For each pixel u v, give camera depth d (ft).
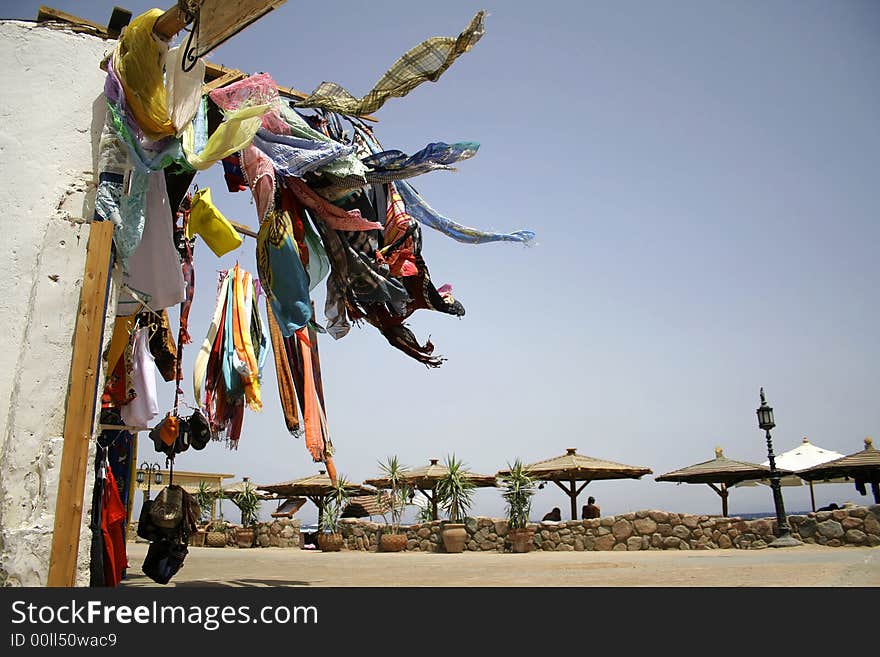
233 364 22.76
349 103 20.45
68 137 15.72
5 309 14.53
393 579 26.18
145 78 15.17
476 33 17.99
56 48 16.17
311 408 24.20
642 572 27.94
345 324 23.02
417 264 23.00
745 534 47.39
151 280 18.44
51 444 13.57
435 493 64.39
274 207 19.38
